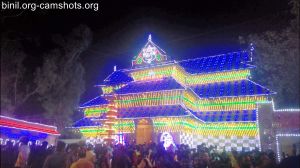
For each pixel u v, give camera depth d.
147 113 40.12
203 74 47.88
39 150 15.04
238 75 45.66
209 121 41.34
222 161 20.22
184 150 21.80
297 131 31.70
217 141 41.41
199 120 40.56
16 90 47.50
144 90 41.97
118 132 41.88
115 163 15.66
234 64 46.62
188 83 48.53
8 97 46.06
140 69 46.91
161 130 39.91
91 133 45.84
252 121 38.69
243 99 41.94
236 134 40.47
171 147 21.59
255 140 39.28
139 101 42.41
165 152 18.56
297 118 32.25
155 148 21.36
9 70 45.72
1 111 44.66
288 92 36.56
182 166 20.22
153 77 46.12
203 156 20.53
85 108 49.47
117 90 44.75
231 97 42.38
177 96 40.22
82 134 46.50
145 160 15.91
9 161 15.33
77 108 51.00
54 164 10.03
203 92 45.12
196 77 48.69
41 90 47.75
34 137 34.84
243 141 39.97
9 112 45.22
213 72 46.75
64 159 10.27
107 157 16.22
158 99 41.34
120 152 16.02
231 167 18.73
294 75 33.41
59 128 48.28
